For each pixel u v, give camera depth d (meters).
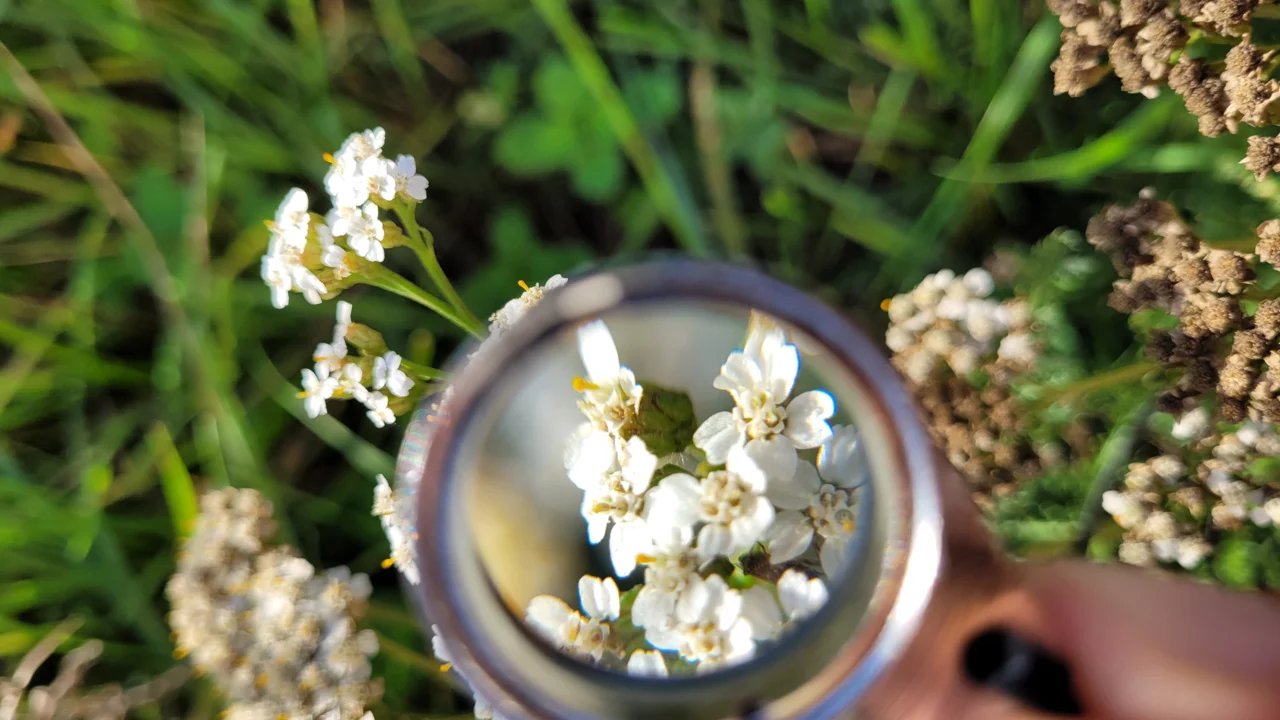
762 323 0.10
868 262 0.17
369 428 0.18
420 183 0.13
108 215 0.18
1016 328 0.14
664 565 0.10
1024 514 0.14
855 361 0.09
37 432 0.18
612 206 0.18
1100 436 0.14
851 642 0.09
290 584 0.14
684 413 0.10
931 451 0.09
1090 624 0.11
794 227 0.17
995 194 0.16
